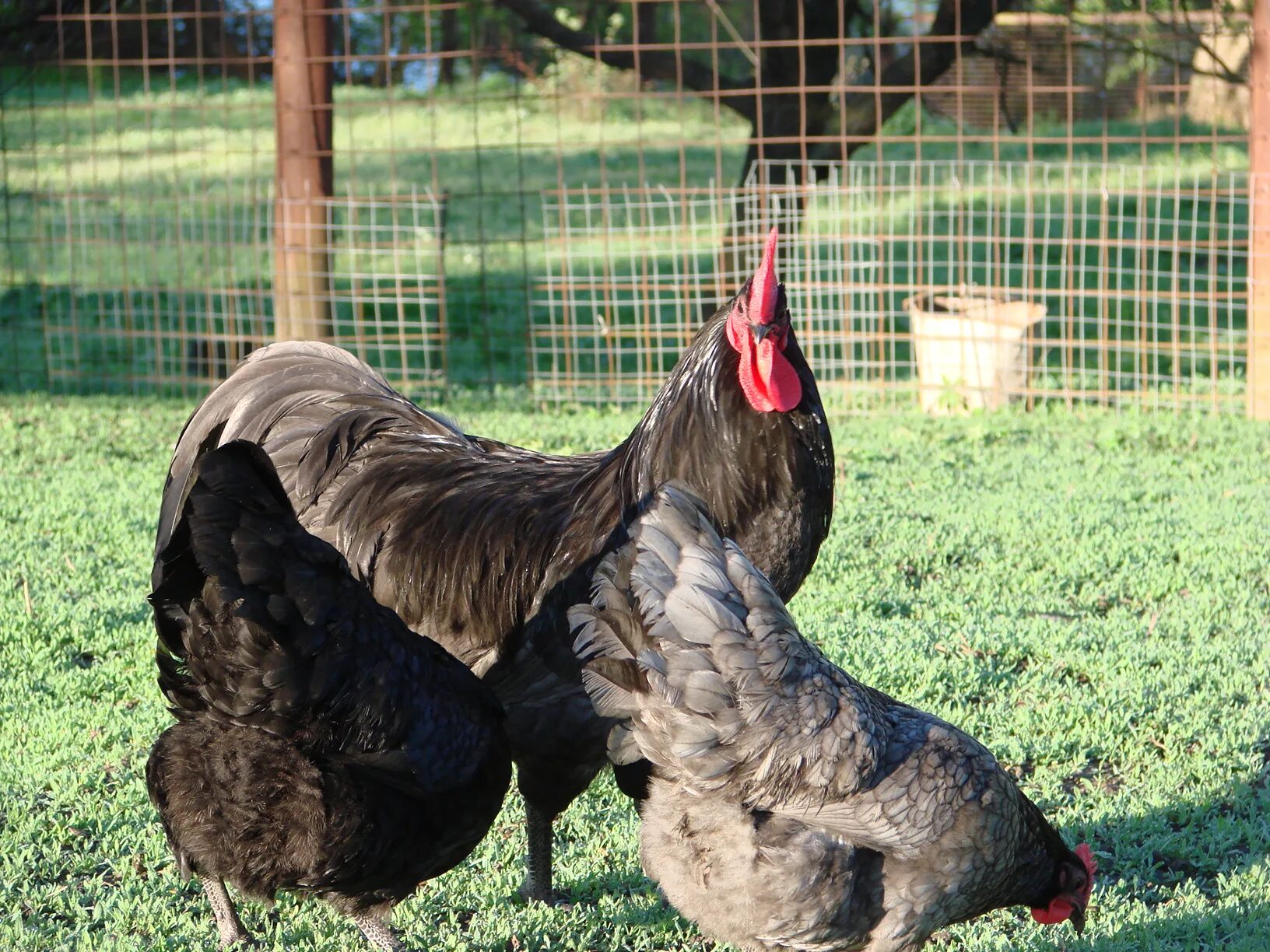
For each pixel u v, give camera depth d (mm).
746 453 2797
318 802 2492
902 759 2559
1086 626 4555
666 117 18141
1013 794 2688
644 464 2879
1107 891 3162
